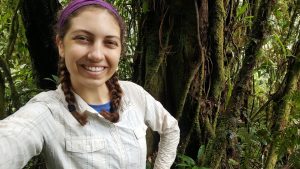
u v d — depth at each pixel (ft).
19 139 3.58
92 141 4.08
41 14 10.43
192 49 8.11
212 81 8.54
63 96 4.15
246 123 9.02
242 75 8.00
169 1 7.98
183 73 8.24
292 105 8.63
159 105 5.32
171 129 5.56
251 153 9.34
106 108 4.43
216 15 8.08
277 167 9.30
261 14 7.91
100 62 4.06
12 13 11.22
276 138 8.34
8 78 8.98
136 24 9.90
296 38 9.57
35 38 10.73
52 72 11.04
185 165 7.71
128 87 4.99
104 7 4.06
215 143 8.00
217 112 8.70
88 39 4.02
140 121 4.72
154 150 8.42
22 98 9.95
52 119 3.98
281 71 10.07
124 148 4.28
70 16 4.01
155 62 8.21
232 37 8.73
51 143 3.95
